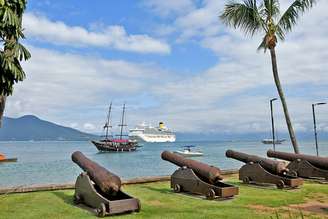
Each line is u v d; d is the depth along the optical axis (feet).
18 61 20.68
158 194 33.19
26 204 28.02
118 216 24.36
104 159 182.91
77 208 26.76
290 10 52.44
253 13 51.29
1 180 82.33
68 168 121.70
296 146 52.60
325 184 40.11
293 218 23.63
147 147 398.83
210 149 329.93
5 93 21.18
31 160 172.04
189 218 23.65
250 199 30.78
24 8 20.85
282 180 36.86
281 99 53.47
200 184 31.68
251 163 39.78
